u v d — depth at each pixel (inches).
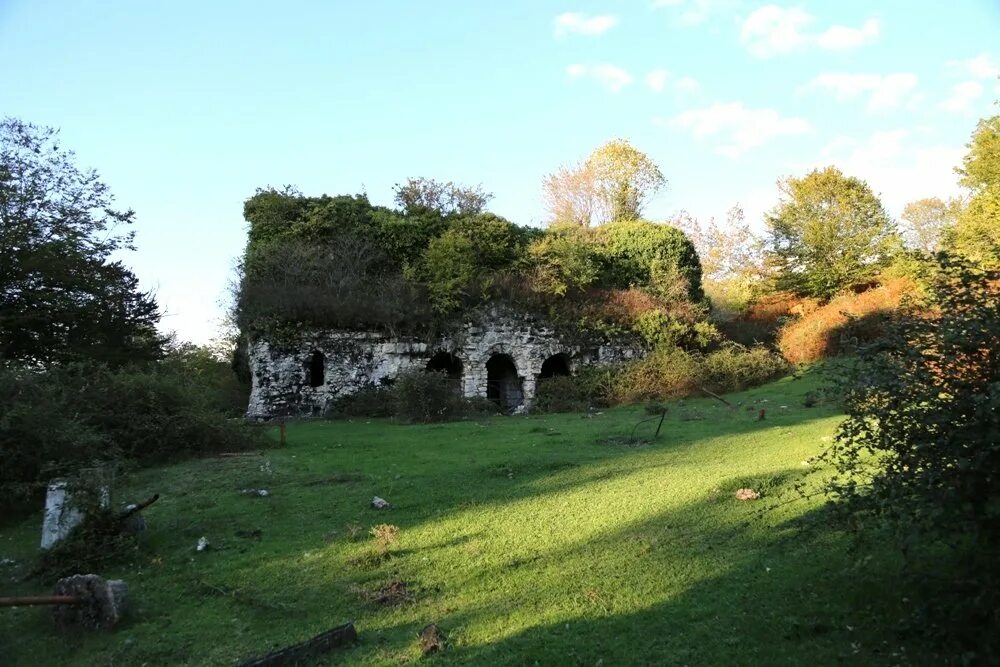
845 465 206.7
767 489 347.9
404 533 331.0
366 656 207.3
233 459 542.0
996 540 160.1
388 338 979.9
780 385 922.1
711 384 930.1
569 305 1096.2
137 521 340.5
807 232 1536.7
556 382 973.8
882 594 203.5
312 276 1004.6
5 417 397.7
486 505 370.3
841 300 1194.6
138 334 914.7
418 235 1144.2
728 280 1881.2
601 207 1867.6
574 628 213.8
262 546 322.0
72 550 303.6
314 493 414.6
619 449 513.3
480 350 1018.7
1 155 788.6
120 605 244.7
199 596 267.4
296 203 1122.0
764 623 202.4
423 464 489.4
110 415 525.0
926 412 163.6
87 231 842.2
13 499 401.4
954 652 167.3
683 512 325.4
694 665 183.9
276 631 232.7
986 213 925.2
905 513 175.2
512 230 1176.2
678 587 238.5
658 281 1240.2
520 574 266.5
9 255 762.2
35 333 811.4
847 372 197.0
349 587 265.6
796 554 249.9
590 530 313.9
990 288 178.2
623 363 1032.2
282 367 927.0
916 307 191.5
